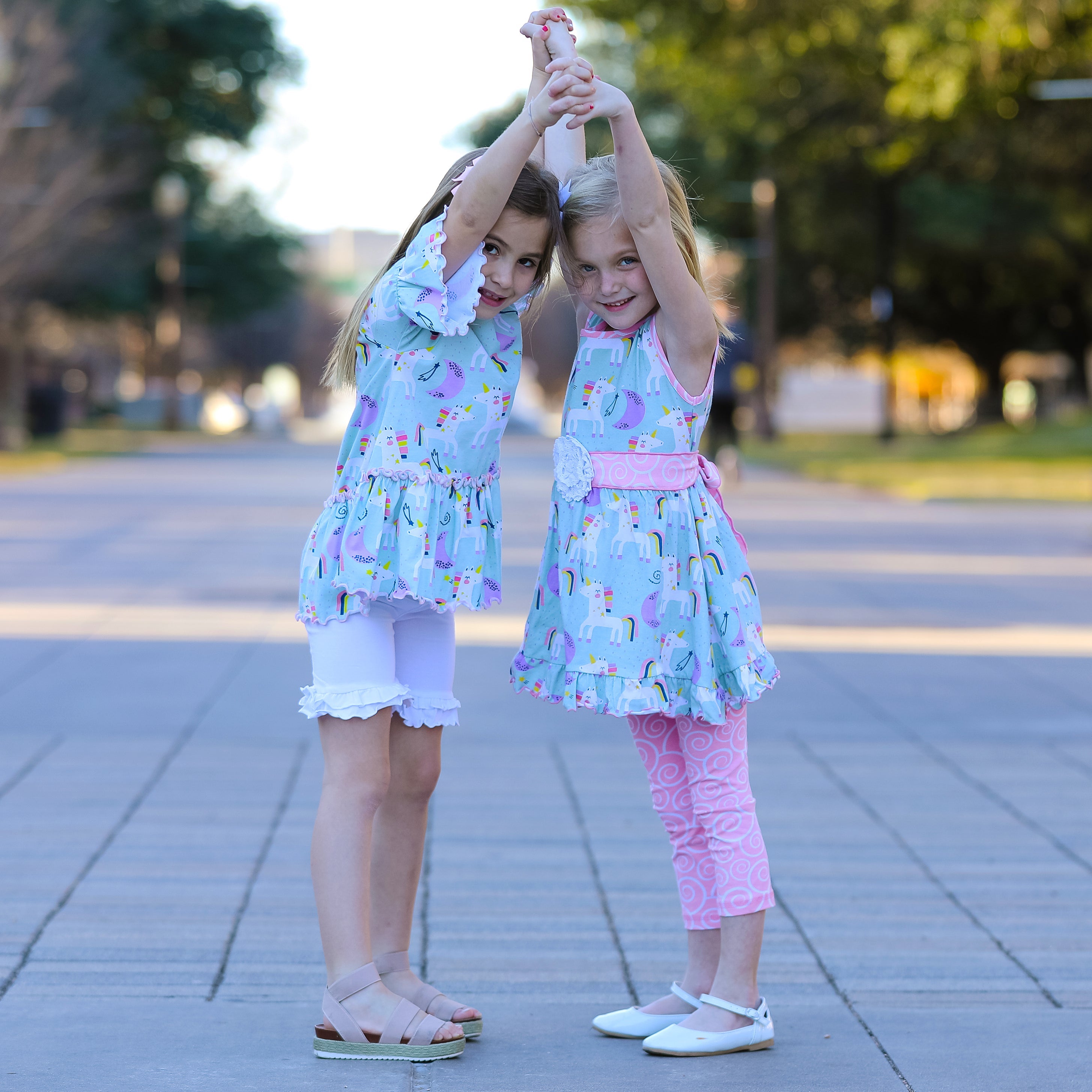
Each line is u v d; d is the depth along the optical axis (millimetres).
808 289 53688
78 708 8016
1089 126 33562
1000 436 42531
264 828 5766
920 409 76125
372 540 3705
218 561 14898
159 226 57156
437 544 3762
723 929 3811
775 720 7934
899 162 30047
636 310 3852
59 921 4695
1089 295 53562
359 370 3855
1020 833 5809
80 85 43188
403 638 3951
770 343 48438
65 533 17703
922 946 4582
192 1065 3580
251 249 63438
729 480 26109
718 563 3840
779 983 4273
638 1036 3855
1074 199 39625
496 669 9297
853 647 10266
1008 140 36344
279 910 4836
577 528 3840
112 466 34344
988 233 47375
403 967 3947
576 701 3775
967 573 14320
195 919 4738
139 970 4289
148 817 5906
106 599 12203
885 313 43188
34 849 5465
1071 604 12383
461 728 7652
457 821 5918
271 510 21281
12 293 39531
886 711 8180
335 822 3742
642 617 3771
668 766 3979
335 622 3740
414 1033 3637
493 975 4332
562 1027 3936
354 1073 3557
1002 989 4223
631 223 3674
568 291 4055
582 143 4234
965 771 6820
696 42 28672
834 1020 3971
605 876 5227
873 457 34656
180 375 67938
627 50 44125
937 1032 3875
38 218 38031
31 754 6957
